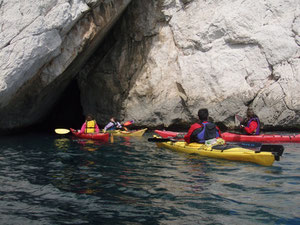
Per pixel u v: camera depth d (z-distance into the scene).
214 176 4.69
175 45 12.48
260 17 11.62
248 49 11.55
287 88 10.78
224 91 11.48
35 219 3.18
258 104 11.13
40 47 8.79
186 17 12.24
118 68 13.20
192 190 4.03
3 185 4.30
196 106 11.81
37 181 4.50
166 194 3.88
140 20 12.84
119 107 13.03
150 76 12.41
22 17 8.54
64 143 8.48
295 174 4.75
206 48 11.90
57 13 8.89
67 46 10.06
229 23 11.59
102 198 3.76
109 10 10.58
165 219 3.14
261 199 3.65
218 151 6.11
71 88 16.33
